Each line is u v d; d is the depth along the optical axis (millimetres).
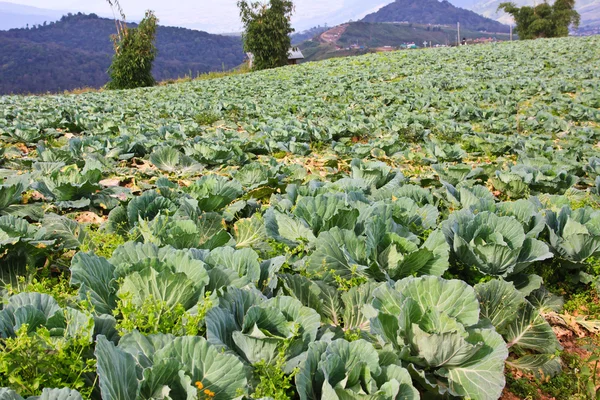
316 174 7188
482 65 25906
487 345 2799
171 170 7582
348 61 35250
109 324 2666
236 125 12773
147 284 2820
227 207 5406
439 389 2652
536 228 4410
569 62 24797
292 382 2629
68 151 7562
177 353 2279
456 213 4438
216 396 2248
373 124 12086
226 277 3115
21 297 2719
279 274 3465
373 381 2373
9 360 2211
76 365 2283
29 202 5781
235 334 2613
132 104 17219
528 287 3881
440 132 11328
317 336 2924
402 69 26609
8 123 11516
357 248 3762
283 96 19266
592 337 3758
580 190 6504
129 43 36156
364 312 3070
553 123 11672
